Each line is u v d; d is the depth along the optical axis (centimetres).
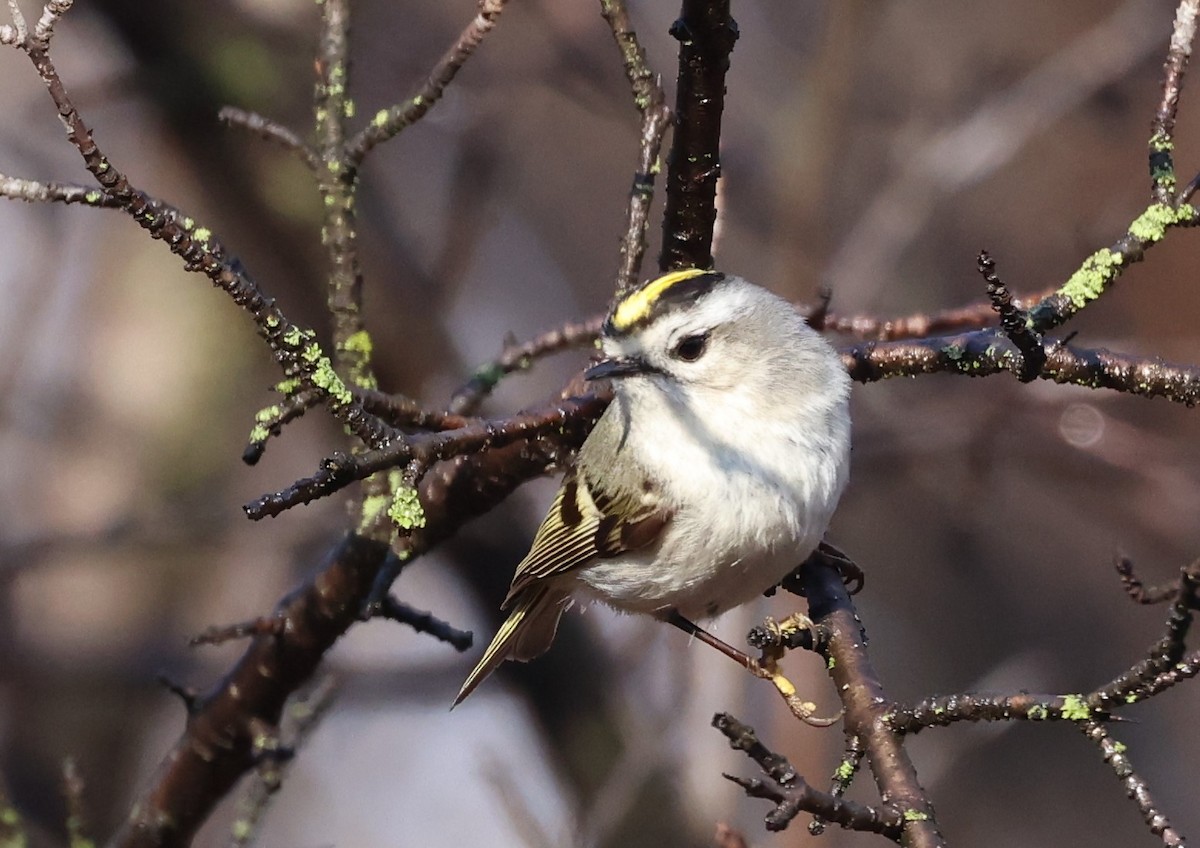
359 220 1074
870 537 1498
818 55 1147
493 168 1118
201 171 1069
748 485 707
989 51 1462
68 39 1303
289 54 1070
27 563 1173
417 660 1139
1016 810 1427
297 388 565
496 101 1237
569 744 1067
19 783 1226
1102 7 1462
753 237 1345
